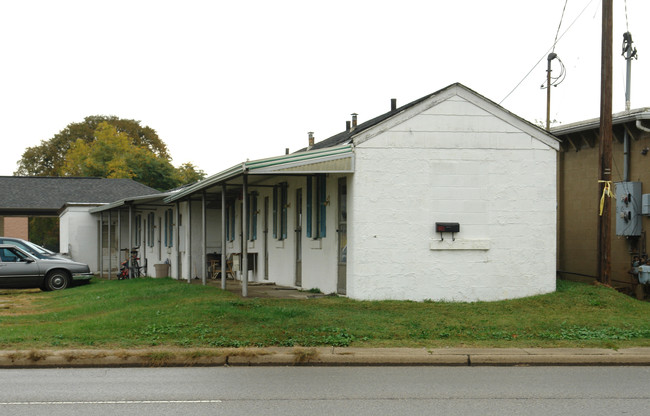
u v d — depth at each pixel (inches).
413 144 599.8
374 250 592.7
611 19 639.8
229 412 282.5
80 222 1406.3
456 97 606.5
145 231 1349.7
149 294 681.0
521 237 612.7
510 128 614.2
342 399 307.1
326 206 670.5
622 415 276.7
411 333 461.4
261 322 486.6
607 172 641.0
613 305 571.2
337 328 466.9
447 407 290.8
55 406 294.2
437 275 599.8
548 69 984.9
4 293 935.7
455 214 603.8
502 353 406.6
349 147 589.6
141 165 2481.5
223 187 698.8
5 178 1706.4
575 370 383.9
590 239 800.3
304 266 733.3
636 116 685.3
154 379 358.6
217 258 1040.2
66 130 2780.5
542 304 575.2
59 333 467.5
